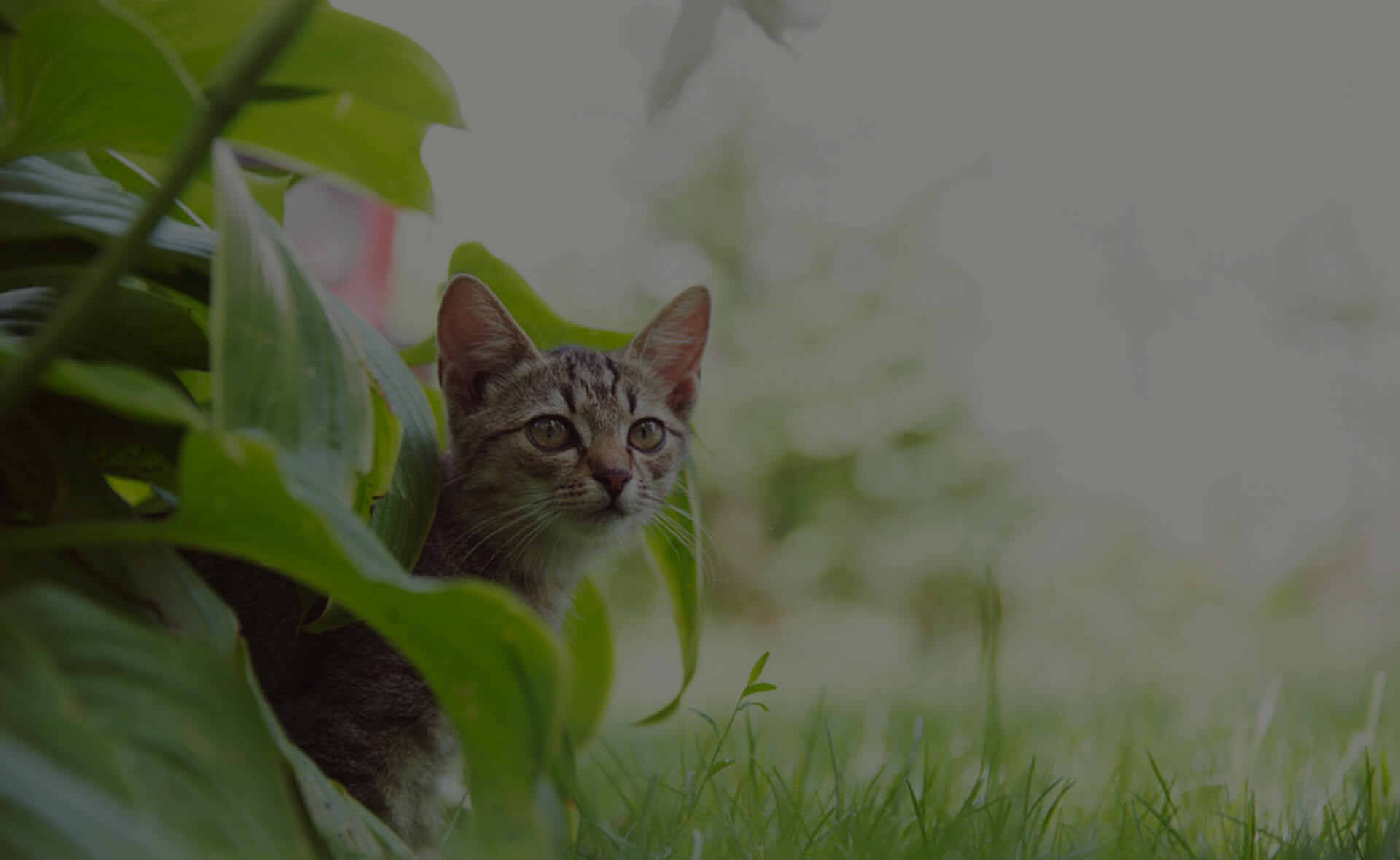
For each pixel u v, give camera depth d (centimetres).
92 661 75
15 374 70
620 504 132
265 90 104
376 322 198
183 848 69
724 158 369
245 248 88
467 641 79
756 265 356
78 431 109
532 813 81
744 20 113
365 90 108
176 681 79
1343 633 286
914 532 312
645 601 320
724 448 313
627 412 134
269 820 78
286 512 77
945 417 322
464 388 132
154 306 112
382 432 112
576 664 131
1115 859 120
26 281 112
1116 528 331
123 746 72
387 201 115
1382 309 312
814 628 310
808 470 320
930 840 120
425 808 125
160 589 95
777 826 123
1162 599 318
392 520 115
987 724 131
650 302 365
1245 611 307
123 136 96
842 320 330
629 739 145
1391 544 300
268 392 86
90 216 106
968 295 343
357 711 123
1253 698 154
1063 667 243
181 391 110
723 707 163
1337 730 141
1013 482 323
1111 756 136
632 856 119
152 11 102
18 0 82
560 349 136
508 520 131
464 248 131
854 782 133
